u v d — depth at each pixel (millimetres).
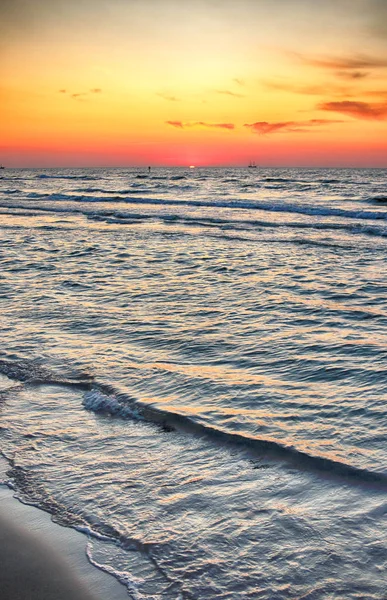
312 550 3426
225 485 4219
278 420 5250
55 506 4055
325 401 5668
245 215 28125
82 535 3688
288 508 3879
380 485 4062
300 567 3287
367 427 5027
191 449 4816
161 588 3164
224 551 3469
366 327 8586
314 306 10047
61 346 7812
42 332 8539
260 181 75875
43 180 87938
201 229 23016
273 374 6555
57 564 3377
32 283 12508
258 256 16172
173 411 5496
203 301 10594
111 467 4578
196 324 8930
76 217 29125
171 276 13273
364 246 17891
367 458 4449
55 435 5203
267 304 10266
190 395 5934
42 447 4980
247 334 8305
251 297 10898
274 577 3221
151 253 16984
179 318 9328
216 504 3975
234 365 6918
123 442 5012
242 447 4781
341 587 3105
